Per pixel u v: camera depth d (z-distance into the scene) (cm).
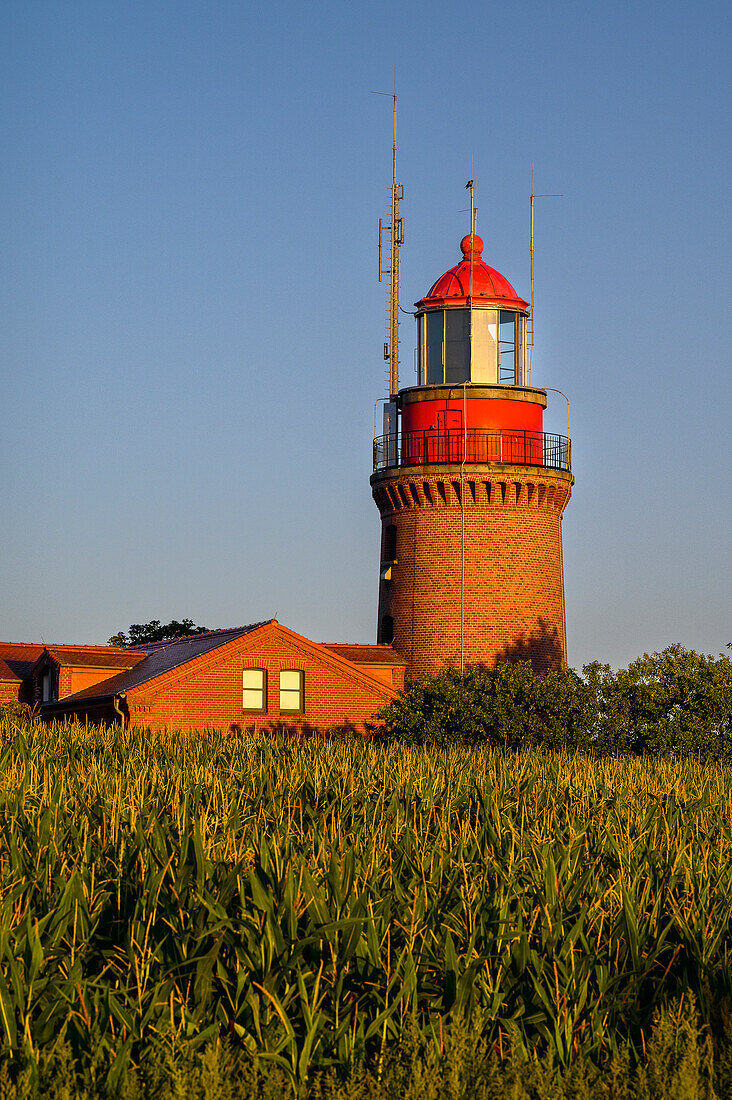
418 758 3344
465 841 1825
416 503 5181
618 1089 1172
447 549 5116
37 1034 1246
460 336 5191
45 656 5603
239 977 1309
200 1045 1245
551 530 5219
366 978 1362
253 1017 1281
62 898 1412
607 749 4438
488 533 5103
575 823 2017
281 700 5003
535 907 1516
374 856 1647
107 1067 1196
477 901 1510
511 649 5041
